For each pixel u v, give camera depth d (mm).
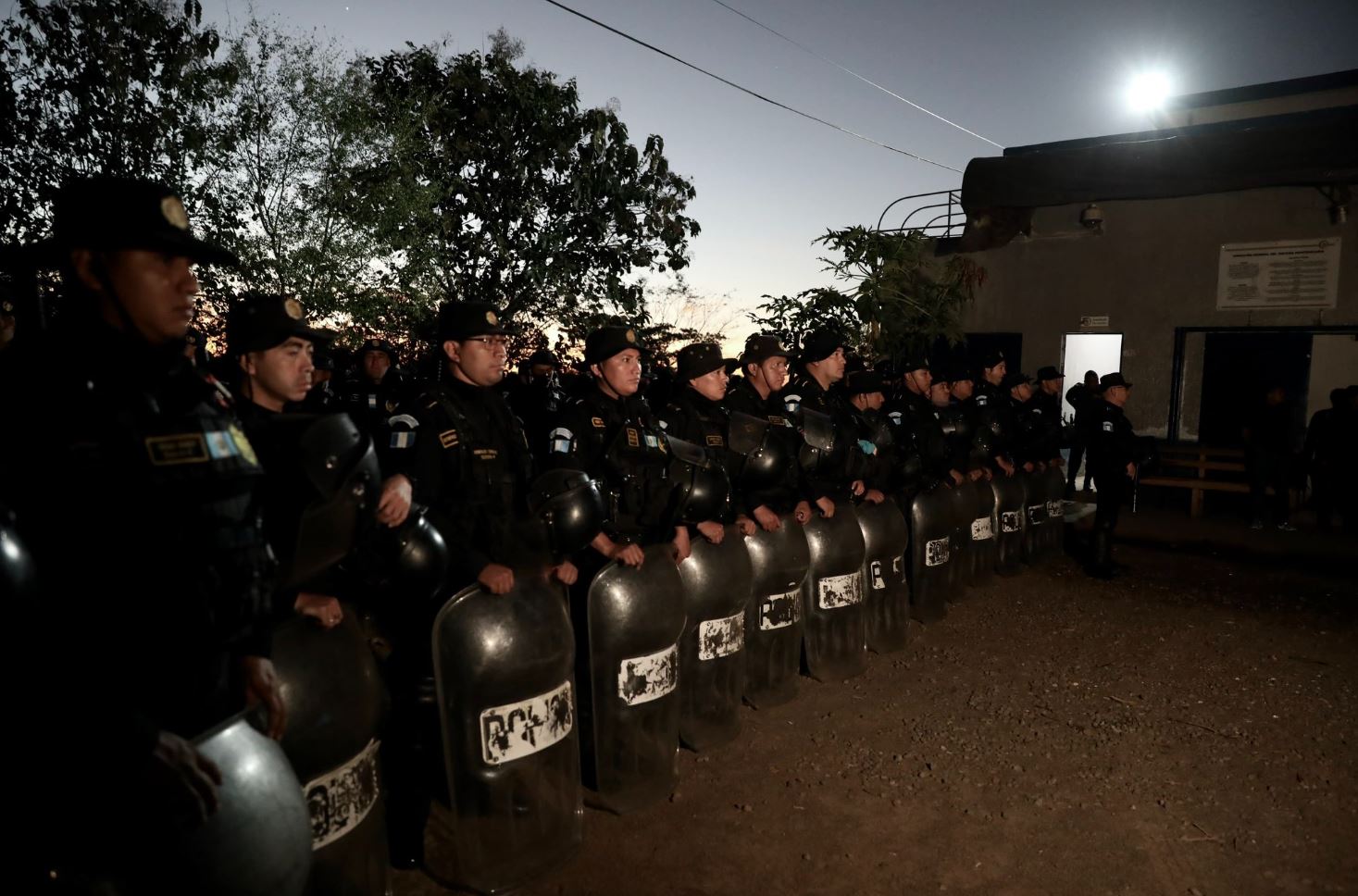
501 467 2992
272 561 1686
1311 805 3531
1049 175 11656
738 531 4047
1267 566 8062
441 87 9047
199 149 6293
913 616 6078
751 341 4730
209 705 1605
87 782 1353
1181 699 4699
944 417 6512
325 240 6988
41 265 1891
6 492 1343
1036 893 2904
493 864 2764
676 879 2934
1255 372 11062
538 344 9336
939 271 12711
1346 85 11812
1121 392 7496
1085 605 6637
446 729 2684
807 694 4676
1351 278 10375
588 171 9250
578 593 3475
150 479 1424
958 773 3777
